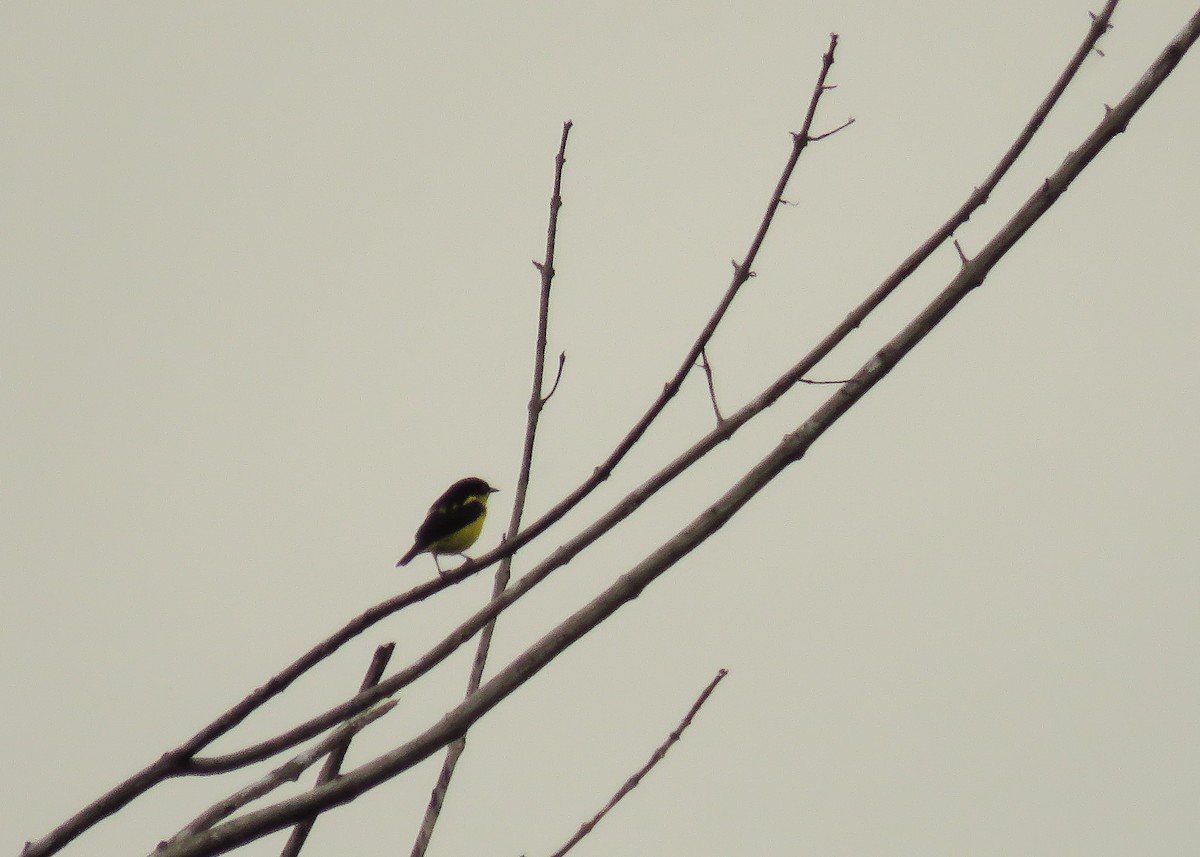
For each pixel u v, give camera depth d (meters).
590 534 7.64
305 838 7.73
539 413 10.16
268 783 7.44
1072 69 8.41
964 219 8.28
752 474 7.48
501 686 6.75
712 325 8.51
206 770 6.98
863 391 7.68
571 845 9.41
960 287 7.91
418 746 6.55
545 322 10.45
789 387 8.19
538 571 7.59
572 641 6.89
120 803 6.85
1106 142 8.12
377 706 7.78
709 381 8.36
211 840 6.27
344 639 7.72
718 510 7.36
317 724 7.07
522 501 9.80
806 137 9.30
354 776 6.48
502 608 7.46
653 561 7.19
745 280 8.85
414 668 7.29
